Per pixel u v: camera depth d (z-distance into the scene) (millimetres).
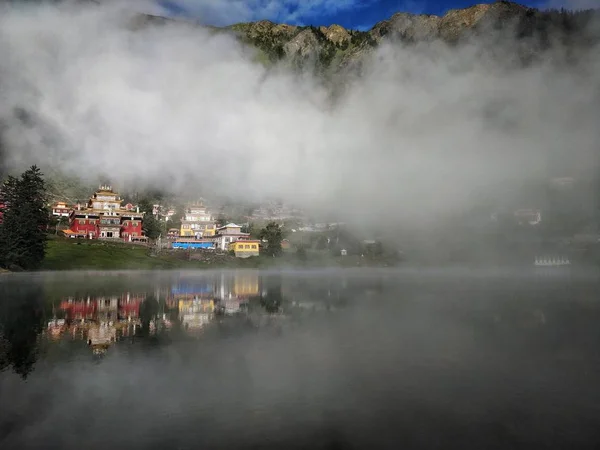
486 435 8859
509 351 16531
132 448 8227
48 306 29438
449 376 13242
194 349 16938
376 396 11359
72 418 9773
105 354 15969
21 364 14547
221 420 9664
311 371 13773
